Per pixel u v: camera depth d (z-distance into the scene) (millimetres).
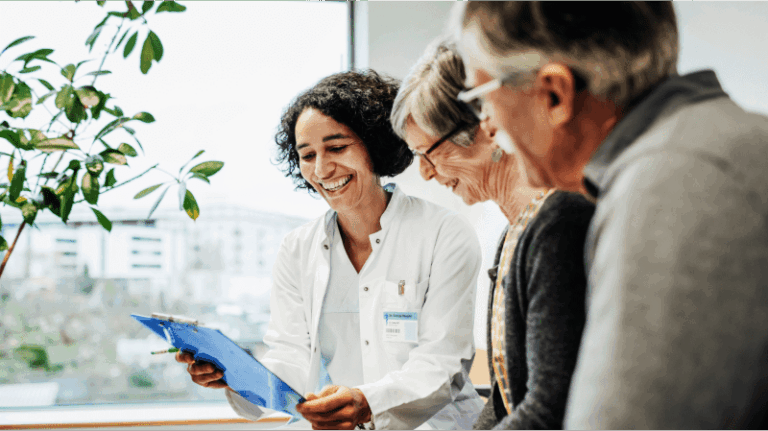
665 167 377
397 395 1193
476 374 1919
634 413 342
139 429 2207
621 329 355
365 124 1383
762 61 1253
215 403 2570
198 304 2598
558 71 471
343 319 1500
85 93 1411
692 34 1238
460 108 905
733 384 348
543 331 651
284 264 1615
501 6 479
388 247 1468
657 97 439
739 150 380
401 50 2252
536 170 539
